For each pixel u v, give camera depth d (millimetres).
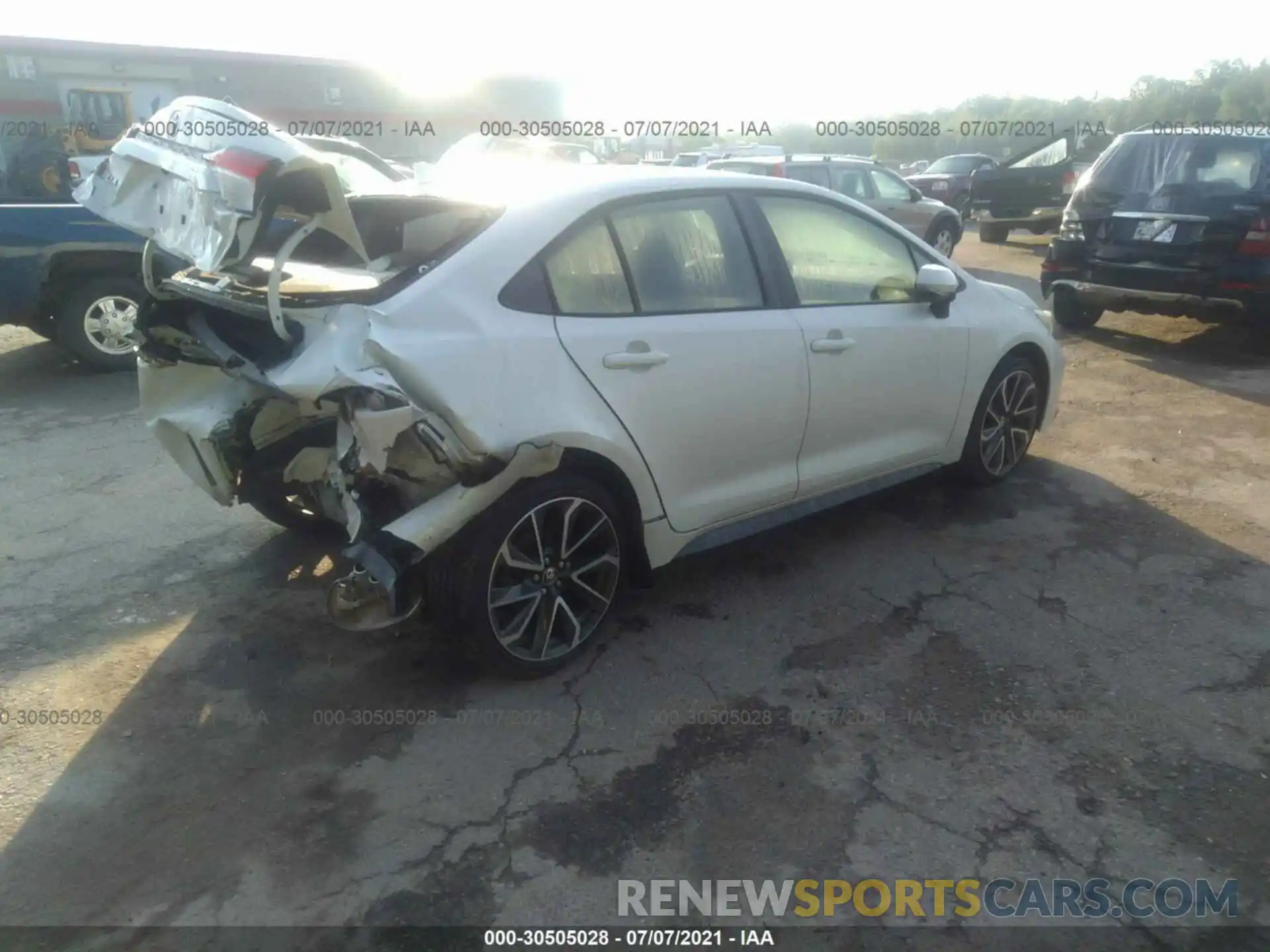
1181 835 2607
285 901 2393
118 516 4605
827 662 3410
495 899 2406
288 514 4230
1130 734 3016
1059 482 5055
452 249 3018
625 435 3217
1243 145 7086
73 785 2781
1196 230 7094
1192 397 6535
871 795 2760
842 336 3848
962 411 4535
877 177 13523
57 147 11484
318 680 3307
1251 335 7594
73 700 3170
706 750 2947
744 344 3514
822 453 3959
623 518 3420
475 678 3322
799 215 3893
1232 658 3408
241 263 3248
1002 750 2945
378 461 2699
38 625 3617
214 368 3531
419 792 2766
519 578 3197
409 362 2742
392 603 2795
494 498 2934
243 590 3895
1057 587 3932
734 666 3391
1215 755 2916
